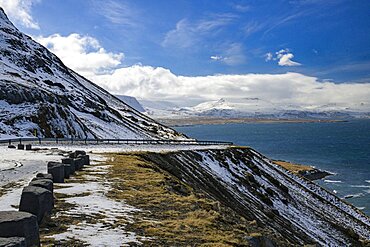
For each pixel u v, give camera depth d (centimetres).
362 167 11881
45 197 1198
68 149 4338
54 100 8269
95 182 1978
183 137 14312
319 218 5222
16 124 6341
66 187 1781
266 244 1388
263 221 3734
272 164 7325
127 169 2594
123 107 16688
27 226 836
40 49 14562
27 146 4166
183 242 1112
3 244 672
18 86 7481
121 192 1756
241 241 1248
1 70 9406
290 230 4012
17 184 1830
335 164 12575
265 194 5072
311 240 4062
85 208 1387
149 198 1695
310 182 7294
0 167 2506
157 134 12738
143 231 1173
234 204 3716
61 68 14575
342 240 4672
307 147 18838
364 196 7819
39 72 11950
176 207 1598
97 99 13262
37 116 6856
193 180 3662
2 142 5109
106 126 9938
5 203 1379
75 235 1066
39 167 2517
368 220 6162
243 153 6600
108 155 3578
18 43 13225
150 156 3878
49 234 1056
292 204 5303
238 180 4956
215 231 1301
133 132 10881
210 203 1831
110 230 1147
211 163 5022
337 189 8494
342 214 5959
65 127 7394
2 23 14338
